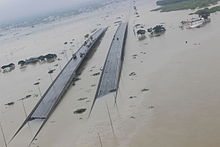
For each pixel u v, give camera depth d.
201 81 76.50
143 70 97.38
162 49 115.69
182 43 116.19
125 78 94.31
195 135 55.56
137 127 62.94
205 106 64.25
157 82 83.81
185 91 73.56
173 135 57.09
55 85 105.06
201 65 87.06
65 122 74.19
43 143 66.31
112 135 62.19
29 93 105.94
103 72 107.38
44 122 76.44
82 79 106.75
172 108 67.00
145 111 68.88
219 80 74.19
